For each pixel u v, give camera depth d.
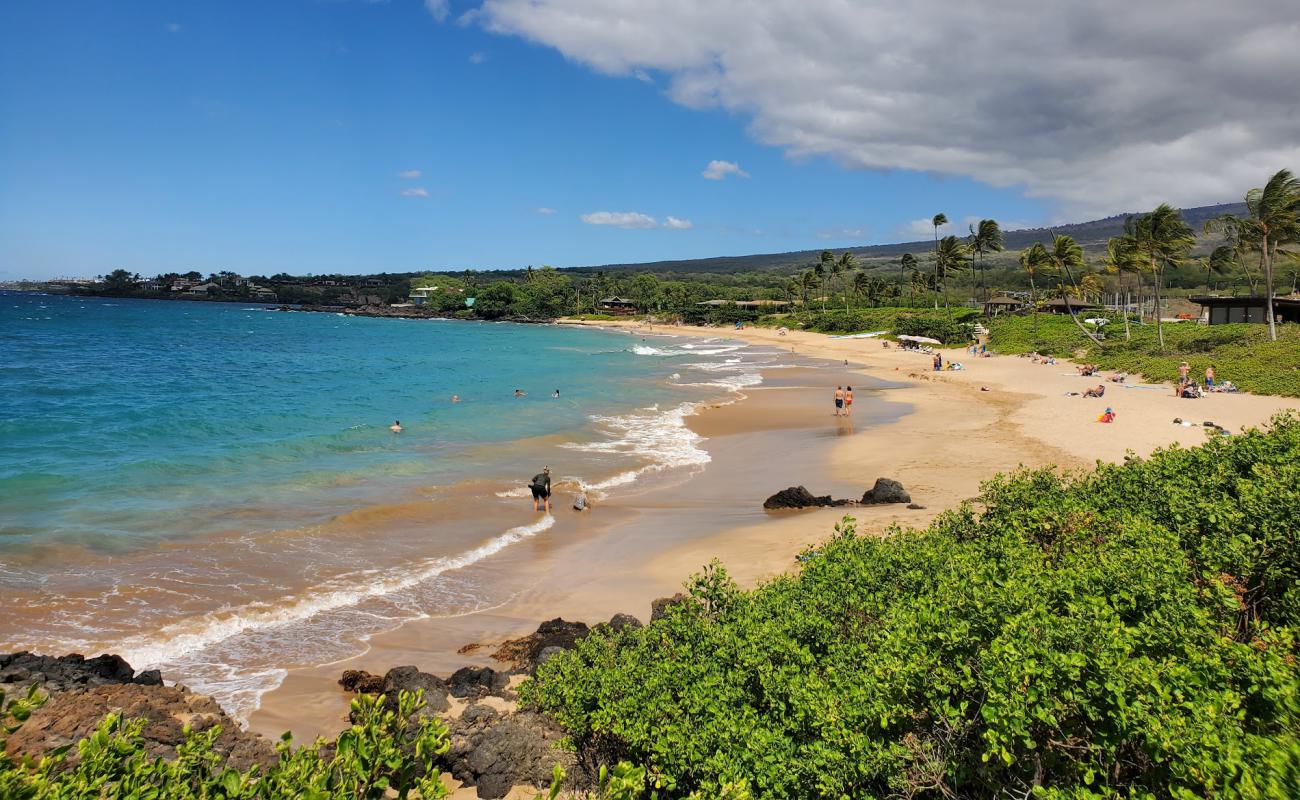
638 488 22.73
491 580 15.15
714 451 28.20
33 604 12.74
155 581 14.09
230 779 4.32
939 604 7.49
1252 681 5.70
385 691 9.83
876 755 6.02
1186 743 4.95
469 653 11.82
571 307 184.62
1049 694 5.66
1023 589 7.02
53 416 30.62
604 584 14.99
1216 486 11.16
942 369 57.41
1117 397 36.88
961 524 12.17
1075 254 68.25
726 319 145.38
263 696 10.29
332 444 27.73
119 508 18.42
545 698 8.43
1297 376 35.12
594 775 7.73
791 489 20.27
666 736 6.97
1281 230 43.00
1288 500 8.62
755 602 9.78
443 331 128.75
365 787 4.38
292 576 14.82
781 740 6.57
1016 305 100.75
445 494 21.39
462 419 34.62
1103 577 7.46
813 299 152.75
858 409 38.72
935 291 117.81
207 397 38.81
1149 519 10.00
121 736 4.72
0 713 4.38
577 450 28.17
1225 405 32.44
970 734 6.10
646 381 53.16
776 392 46.72
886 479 21.19
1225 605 7.24
